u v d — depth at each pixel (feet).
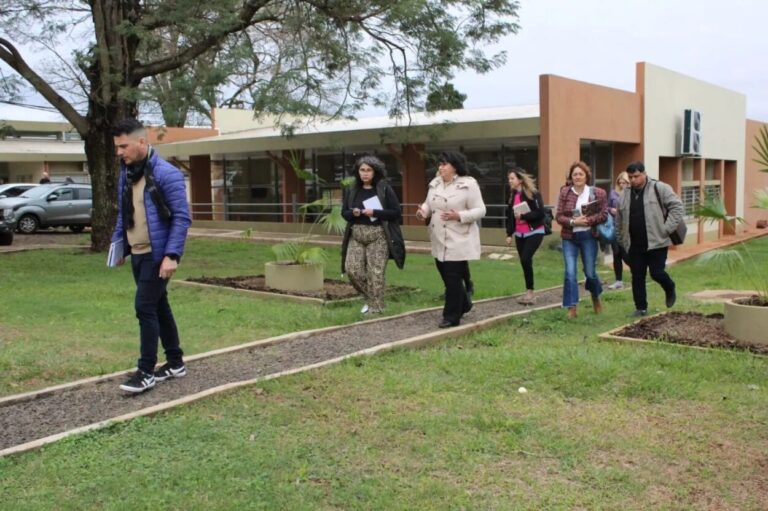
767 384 18.25
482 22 52.80
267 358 21.89
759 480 12.91
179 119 49.34
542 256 53.52
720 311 28.94
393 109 55.88
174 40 56.18
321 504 12.08
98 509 11.92
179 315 28.76
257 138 72.49
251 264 50.29
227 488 12.55
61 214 80.53
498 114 64.69
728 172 90.27
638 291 28.40
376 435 15.07
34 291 35.32
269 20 51.39
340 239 69.15
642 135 64.08
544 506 11.95
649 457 13.89
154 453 14.15
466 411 16.49
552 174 53.47
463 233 25.43
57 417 16.69
